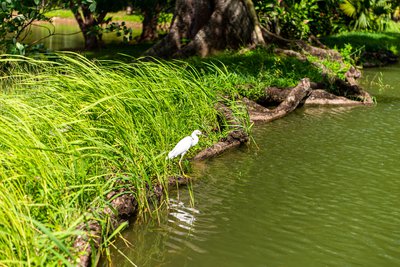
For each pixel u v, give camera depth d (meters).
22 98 7.59
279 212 7.82
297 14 26.11
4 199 4.93
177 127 9.73
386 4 39.72
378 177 9.45
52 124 6.25
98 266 6.02
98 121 7.51
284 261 6.38
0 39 13.98
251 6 22.50
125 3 30.00
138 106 8.58
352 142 11.59
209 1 22.80
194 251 6.52
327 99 15.46
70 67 8.58
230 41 22.25
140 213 7.26
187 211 7.69
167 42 22.53
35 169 5.75
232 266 6.21
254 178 9.23
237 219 7.52
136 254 6.38
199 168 9.59
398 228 7.43
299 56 20.64
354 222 7.57
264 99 15.06
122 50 25.98
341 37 30.73
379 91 18.03
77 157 6.48
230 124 11.44
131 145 7.65
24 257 4.97
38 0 12.84
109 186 6.97
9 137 5.84
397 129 12.78
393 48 29.11
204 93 11.16
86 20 26.77
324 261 6.42
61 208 5.70
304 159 10.36
